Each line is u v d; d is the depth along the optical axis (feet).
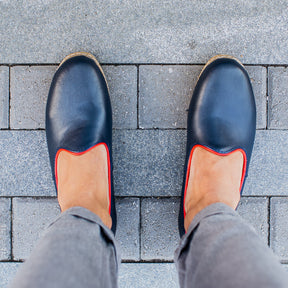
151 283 3.76
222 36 3.60
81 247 2.27
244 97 3.53
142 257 3.73
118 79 3.62
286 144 3.68
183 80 3.62
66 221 2.48
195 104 3.51
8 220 3.71
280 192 3.71
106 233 2.65
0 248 3.72
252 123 3.56
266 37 3.61
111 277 2.57
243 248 2.18
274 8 3.59
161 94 3.63
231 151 3.42
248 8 3.58
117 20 3.57
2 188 3.69
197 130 3.48
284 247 3.74
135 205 3.69
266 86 3.66
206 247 2.42
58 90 3.50
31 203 3.69
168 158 3.67
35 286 1.88
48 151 3.57
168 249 3.72
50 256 2.10
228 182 3.29
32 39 3.60
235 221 2.55
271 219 3.72
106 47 3.60
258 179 3.70
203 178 3.30
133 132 3.65
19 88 3.62
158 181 3.68
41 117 3.65
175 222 3.71
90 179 3.21
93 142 3.37
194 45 3.60
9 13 3.57
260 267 1.97
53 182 3.69
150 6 3.56
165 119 3.64
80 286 1.99
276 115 3.67
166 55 3.60
